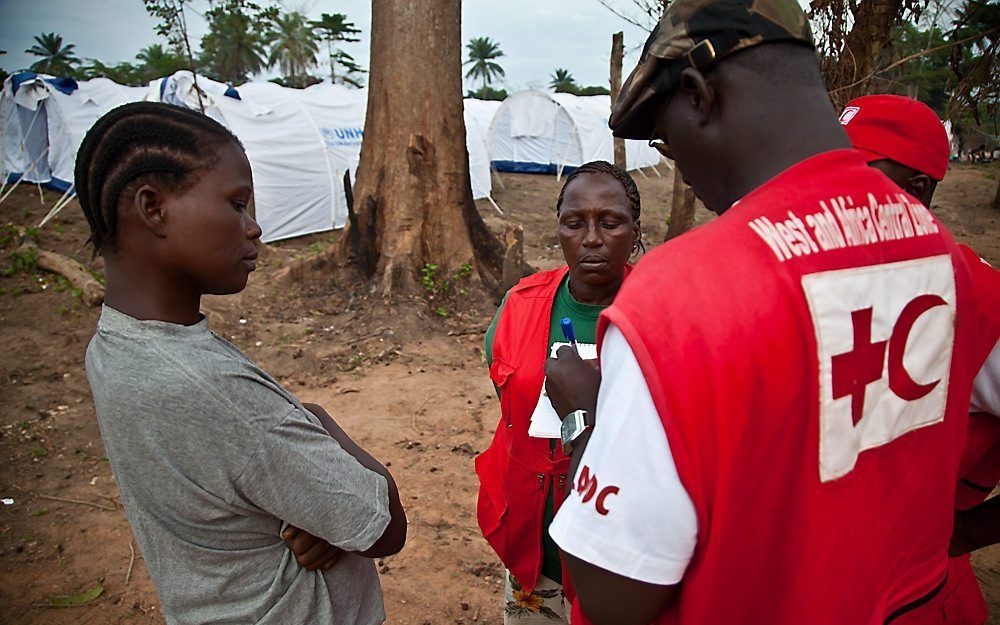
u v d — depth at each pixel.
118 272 1.15
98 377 1.12
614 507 0.86
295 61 54.88
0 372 5.64
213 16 10.47
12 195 14.09
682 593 0.93
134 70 52.91
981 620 1.54
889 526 0.98
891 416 0.94
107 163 1.09
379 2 7.37
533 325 1.86
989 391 1.27
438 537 3.45
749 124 0.93
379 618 1.53
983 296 1.17
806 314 0.83
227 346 1.22
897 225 0.96
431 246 7.55
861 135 1.50
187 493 1.13
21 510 3.78
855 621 0.95
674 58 0.96
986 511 1.42
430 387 5.48
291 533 1.26
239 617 1.23
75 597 3.06
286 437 1.17
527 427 1.77
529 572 1.88
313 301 7.38
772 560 0.91
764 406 0.82
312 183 11.57
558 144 21.06
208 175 1.13
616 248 1.78
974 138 24.73
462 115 7.64
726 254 0.85
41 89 13.23
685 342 0.81
